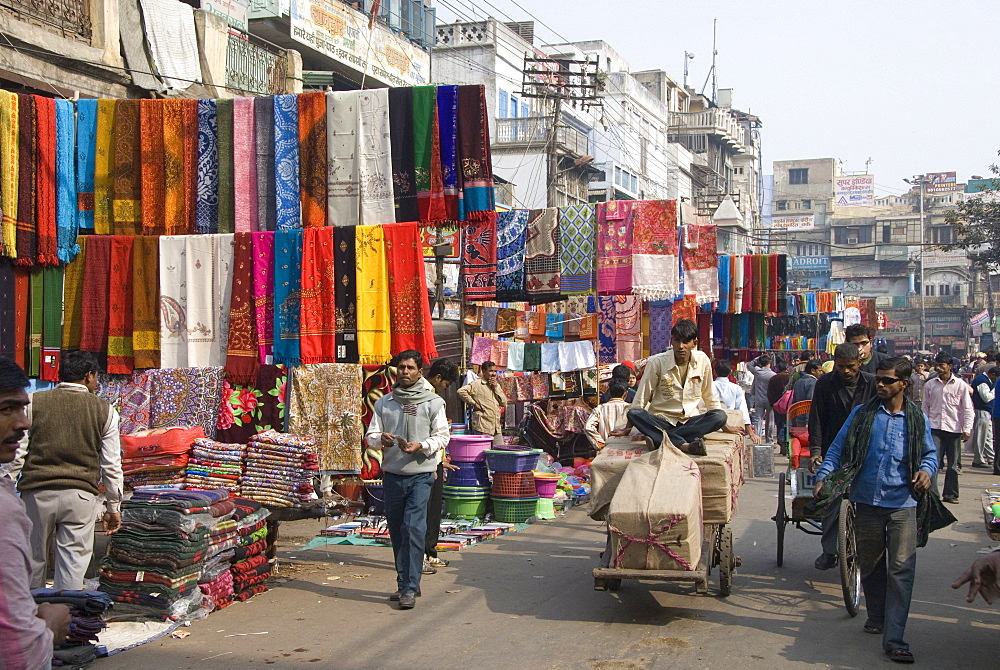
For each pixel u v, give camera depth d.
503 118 33.81
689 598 7.32
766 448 15.34
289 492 7.80
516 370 15.66
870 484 6.10
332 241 9.23
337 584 7.75
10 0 11.24
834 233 83.56
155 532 6.44
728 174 61.38
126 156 9.33
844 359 7.41
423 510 7.19
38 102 8.83
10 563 2.73
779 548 8.55
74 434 5.98
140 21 13.44
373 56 22.45
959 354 70.44
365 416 9.78
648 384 7.50
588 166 35.84
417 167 9.20
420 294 9.16
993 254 42.28
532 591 7.53
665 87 54.72
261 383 9.52
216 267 9.38
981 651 5.98
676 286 13.11
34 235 8.82
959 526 10.99
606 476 7.07
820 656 5.82
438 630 6.37
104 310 9.27
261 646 5.98
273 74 17.06
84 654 5.41
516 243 13.59
